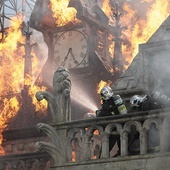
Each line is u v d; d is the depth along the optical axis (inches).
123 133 1033.5
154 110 1010.1
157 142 1040.8
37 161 1152.2
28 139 2145.7
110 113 1096.8
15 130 2174.0
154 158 992.9
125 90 1207.6
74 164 1063.0
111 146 1080.8
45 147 1080.8
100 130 1055.6
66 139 1083.3
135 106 1085.1
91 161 1047.0
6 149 2180.1
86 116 1205.1
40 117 2250.2
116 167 1021.8
